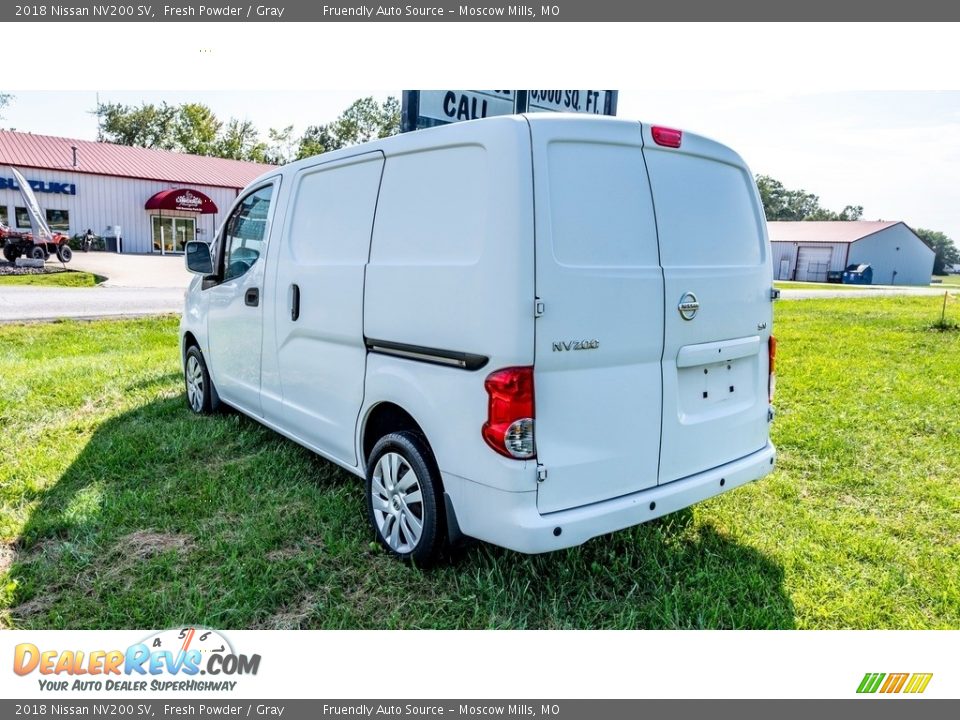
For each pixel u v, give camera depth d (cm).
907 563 331
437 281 285
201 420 531
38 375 674
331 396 370
